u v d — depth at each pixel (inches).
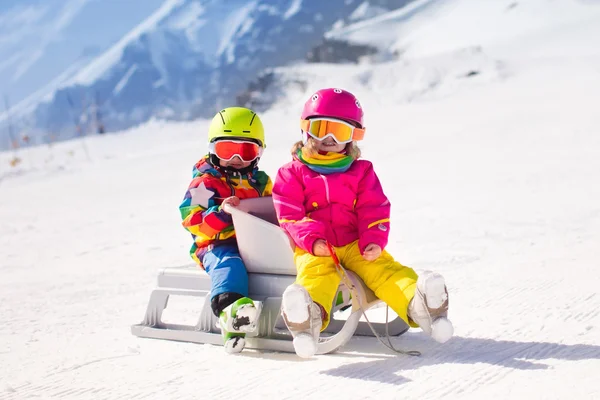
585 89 1044.5
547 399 119.6
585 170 480.1
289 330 147.2
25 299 242.2
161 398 130.9
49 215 505.4
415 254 274.4
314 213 161.2
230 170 175.3
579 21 2736.2
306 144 162.9
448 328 143.7
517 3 4596.5
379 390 128.5
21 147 1248.2
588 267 231.1
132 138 1208.2
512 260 251.8
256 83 2551.7
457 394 124.6
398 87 1590.8
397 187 489.7
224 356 157.6
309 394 128.3
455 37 4704.7
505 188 440.5
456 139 748.6
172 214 466.6
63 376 148.2
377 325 170.6
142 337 179.5
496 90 1254.9
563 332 162.2
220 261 166.2
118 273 284.2
